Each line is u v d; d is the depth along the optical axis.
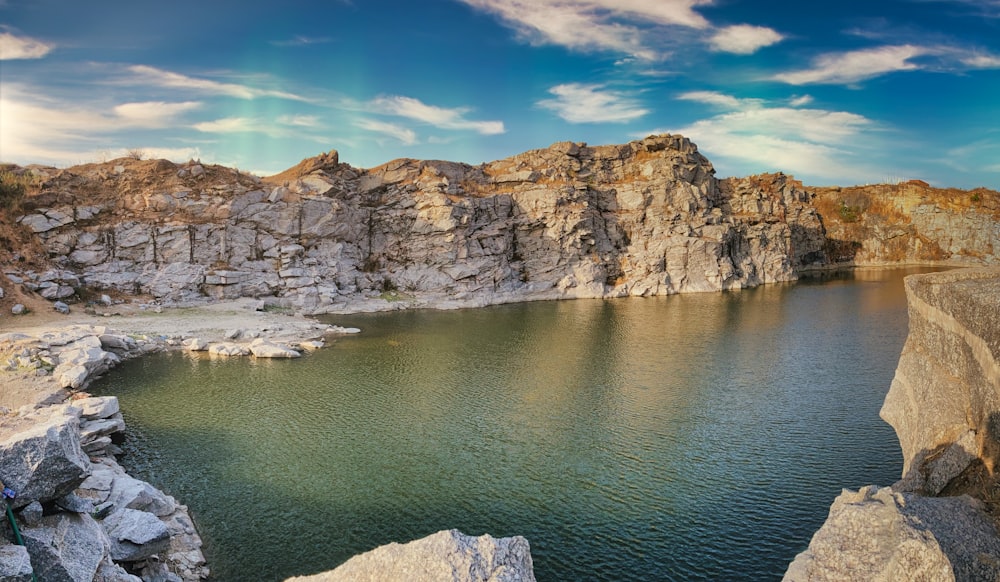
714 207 105.50
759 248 106.38
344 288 75.44
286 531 22.69
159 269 64.88
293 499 25.06
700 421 34.28
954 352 14.64
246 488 25.94
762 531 22.97
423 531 22.83
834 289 94.88
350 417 34.62
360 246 83.00
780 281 106.25
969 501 12.13
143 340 49.62
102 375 42.34
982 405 12.98
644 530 23.02
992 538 10.98
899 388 17.86
